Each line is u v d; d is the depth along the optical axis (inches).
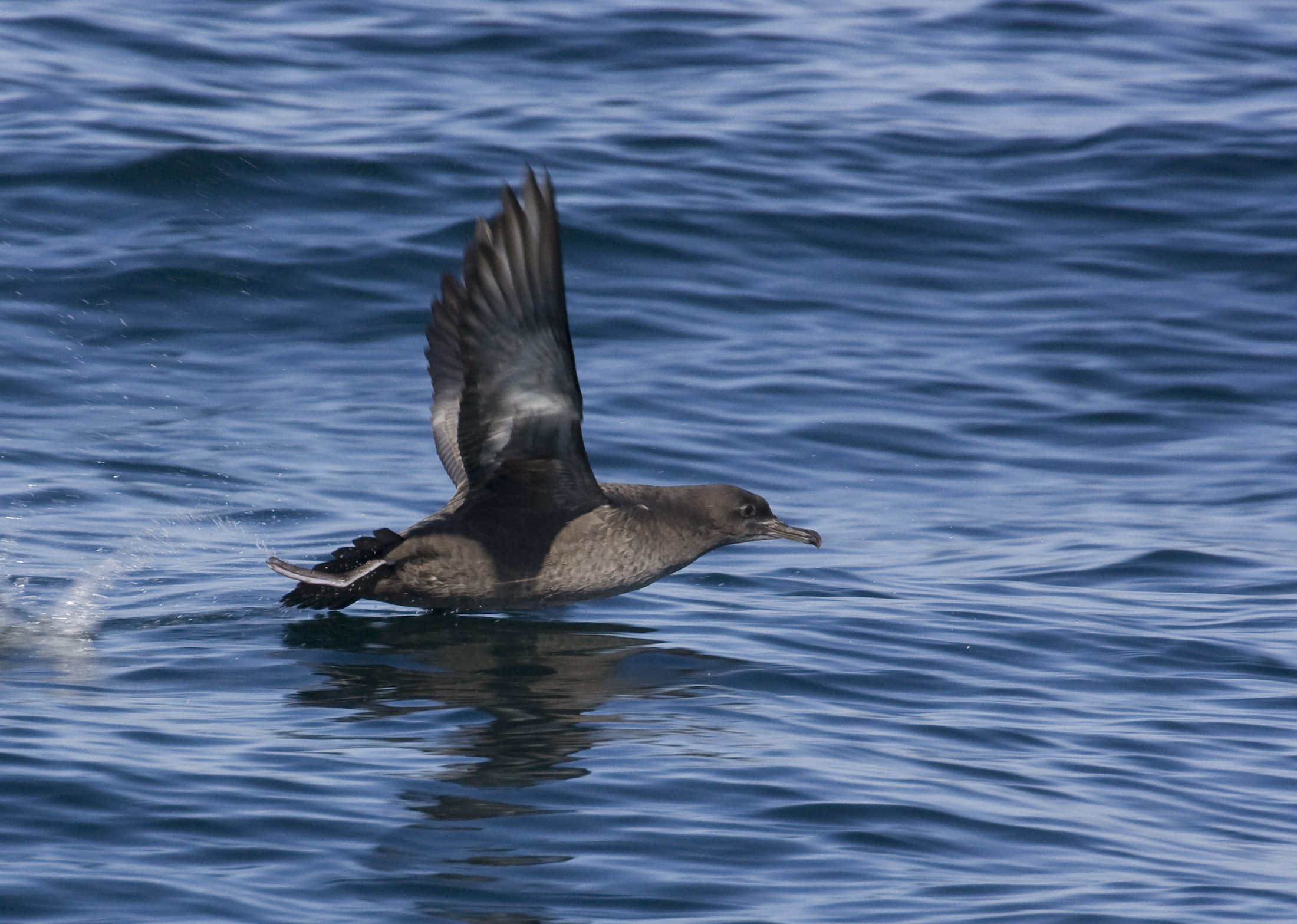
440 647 496.7
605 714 432.8
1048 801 385.4
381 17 1157.1
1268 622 545.3
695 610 546.6
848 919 317.4
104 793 355.9
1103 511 668.7
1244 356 805.9
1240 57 1170.0
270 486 647.8
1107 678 489.1
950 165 970.1
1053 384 776.9
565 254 842.8
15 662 459.8
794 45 1154.7
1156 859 354.6
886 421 733.9
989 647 512.7
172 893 314.0
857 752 410.3
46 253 805.9
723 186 917.8
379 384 743.7
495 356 440.5
